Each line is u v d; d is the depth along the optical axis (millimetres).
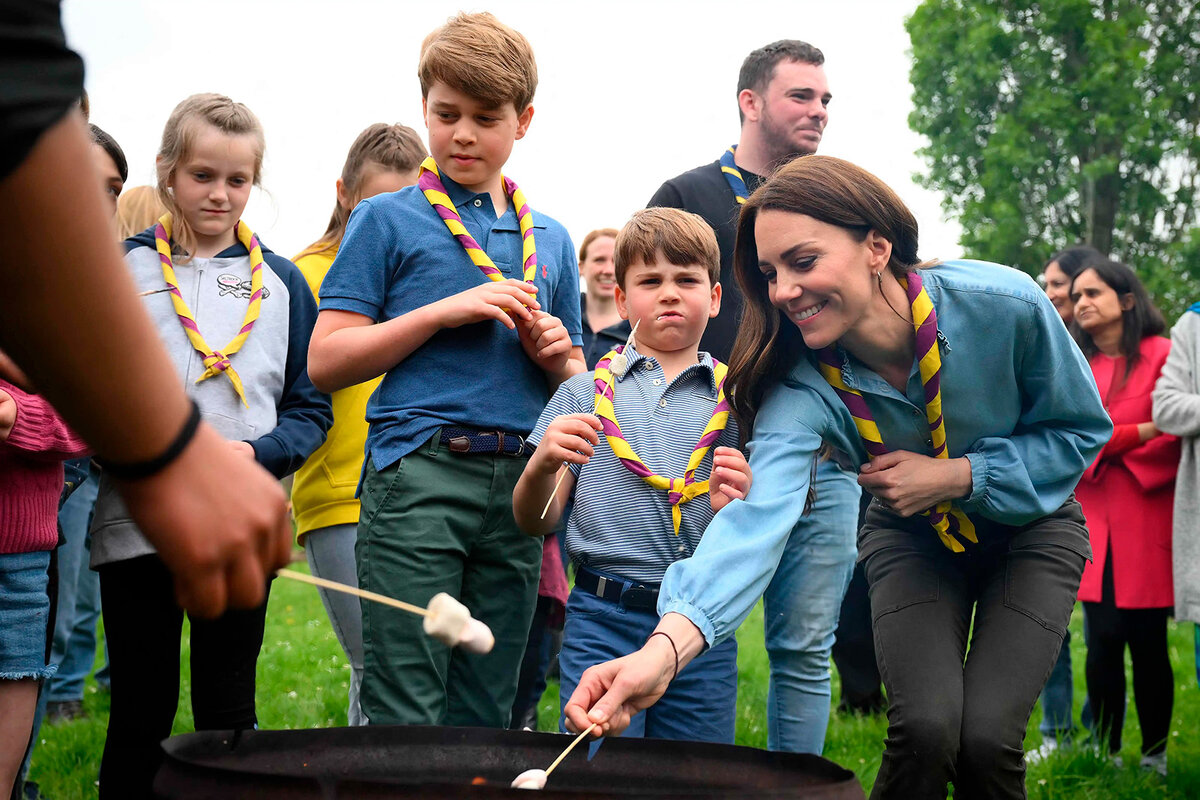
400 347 3004
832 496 3422
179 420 1019
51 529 2814
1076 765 4281
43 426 2674
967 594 2715
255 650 2846
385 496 3033
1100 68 26391
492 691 3178
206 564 1038
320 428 3215
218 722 2779
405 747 1883
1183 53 27672
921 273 2623
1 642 2693
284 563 1106
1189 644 7598
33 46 887
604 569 3117
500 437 3102
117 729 2777
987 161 27047
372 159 4066
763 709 5309
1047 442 2725
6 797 2695
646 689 2162
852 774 1648
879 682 5246
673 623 2268
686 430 3254
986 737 2285
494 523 3131
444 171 3303
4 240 899
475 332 3156
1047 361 2656
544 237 3465
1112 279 4980
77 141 921
